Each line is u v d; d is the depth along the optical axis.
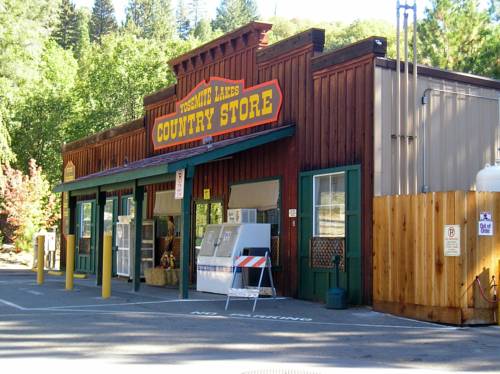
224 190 18.94
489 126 16.19
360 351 9.38
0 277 23.39
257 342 9.94
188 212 15.35
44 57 49.00
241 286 16.11
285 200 16.52
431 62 31.70
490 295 12.06
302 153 16.12
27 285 19.58
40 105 42.53
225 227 16.92
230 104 18.81
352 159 14.70
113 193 25.28
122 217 22.25
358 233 14.33
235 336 10.45
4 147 35.47
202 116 20.08
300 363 8.43
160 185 22.08
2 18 38.31
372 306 13.80
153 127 22.98
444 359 8.91
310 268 15.44
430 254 12.41
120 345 9.54
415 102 14.83
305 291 15.59
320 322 12.14
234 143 15.70
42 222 36.88
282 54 16.95
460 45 31.44
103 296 15.82
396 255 13.13
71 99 42.78
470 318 11.88
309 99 16.02
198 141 20.25
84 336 10.26
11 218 35.09
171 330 10.93
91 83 43.34
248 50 18.25
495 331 11.36
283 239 16.45
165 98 22.30
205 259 17.06
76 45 88.06
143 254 21.11
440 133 15.30
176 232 20.81
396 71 14.59
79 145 29.23
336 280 14.24
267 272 16.45
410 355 9.15
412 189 14.59
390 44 42.50
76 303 14.73
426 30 32.12
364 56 14.55
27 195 35.00
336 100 15.26
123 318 12.27
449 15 31.77
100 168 27.23
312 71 15.95
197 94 20.39
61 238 29.45
